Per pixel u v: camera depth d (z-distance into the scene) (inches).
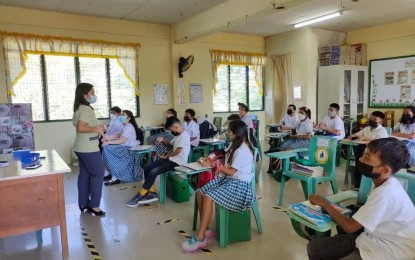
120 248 107.1
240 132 105.9
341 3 225.5
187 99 300.7
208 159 128.0
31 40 229.5
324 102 303.3
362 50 305.9
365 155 59.3
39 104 238.5
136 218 133.5
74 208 146.6
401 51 281.4
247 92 340.8
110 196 164.2
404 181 67.8
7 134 151.9
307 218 64.1
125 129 192.7
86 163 134.3
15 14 224.2
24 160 102.1
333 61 294.8
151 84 283.9
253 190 109.3
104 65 262.5
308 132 208.4
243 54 330.6
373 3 226.8
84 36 250.4
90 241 112.6
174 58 289.6
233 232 107.7
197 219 129.8
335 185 136.6
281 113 332.2
